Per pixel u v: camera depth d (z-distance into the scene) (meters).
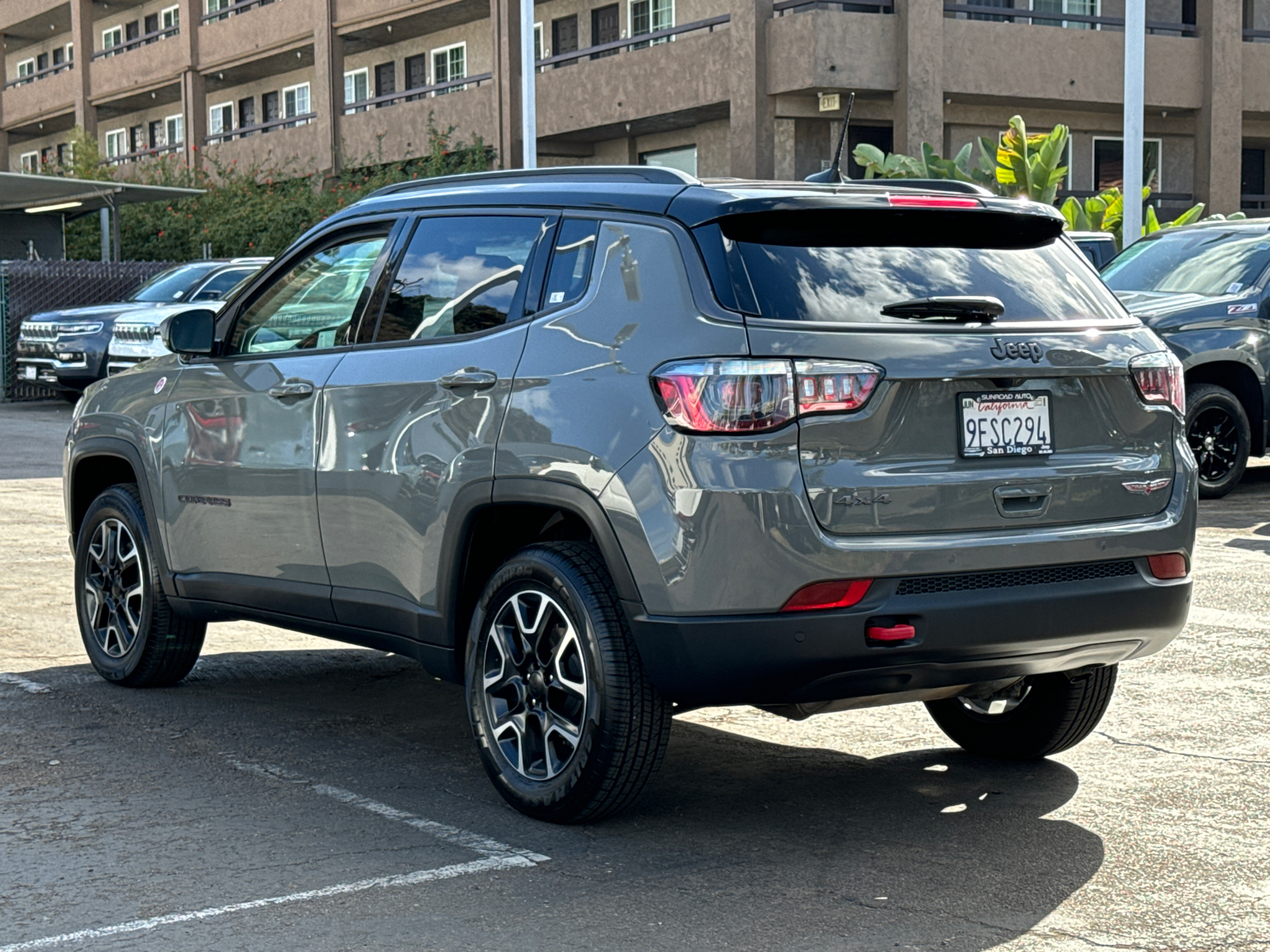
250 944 3.70
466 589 4.91
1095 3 30.84
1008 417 4.41
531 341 4.69
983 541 4.29
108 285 24.19
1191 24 30.98
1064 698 5.13
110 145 50.47
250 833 4.53
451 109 33.66
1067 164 30.08
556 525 4.92
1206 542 10.15
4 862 4.28
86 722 5.83
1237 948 3.70
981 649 4.30
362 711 6.05
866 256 4.45
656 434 4.25
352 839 4.48
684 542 4.17
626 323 4.44
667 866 4.26
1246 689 6.35
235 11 42.47
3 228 30.95
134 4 47.62
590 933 3.77
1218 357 12.20
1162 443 4.71
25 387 23.42
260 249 31.48
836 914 3.91
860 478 4.18
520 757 4.69
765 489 4.11
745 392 4.14
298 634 7.66
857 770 5.27
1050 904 4.00
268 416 5.56
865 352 4.21
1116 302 4.82
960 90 27.12
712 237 4.36
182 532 6.01
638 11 31.80
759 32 26.72
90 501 6.82
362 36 37.03
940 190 4.82
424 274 5.20
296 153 38.03
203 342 5.84
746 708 6.14
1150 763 5.32
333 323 5.48
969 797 4.94
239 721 5.86
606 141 32.78
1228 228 13.29
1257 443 12.50
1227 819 4.71
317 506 5.34
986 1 29.72
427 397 4.93
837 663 4.16
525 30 25.52
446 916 3.88
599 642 4.40
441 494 4.83
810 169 27.91
